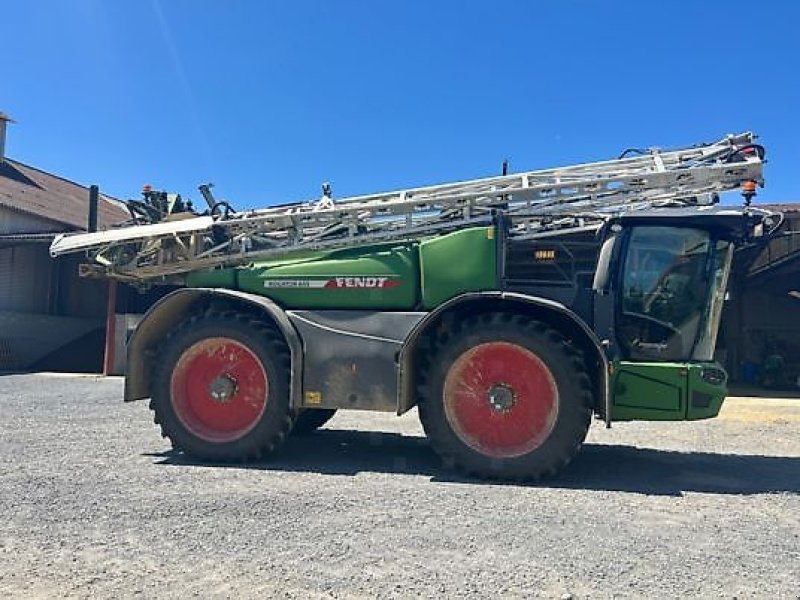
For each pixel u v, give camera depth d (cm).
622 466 665
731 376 1850
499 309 635
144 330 705
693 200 680
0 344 2059
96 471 597
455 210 689
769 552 402
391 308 659
